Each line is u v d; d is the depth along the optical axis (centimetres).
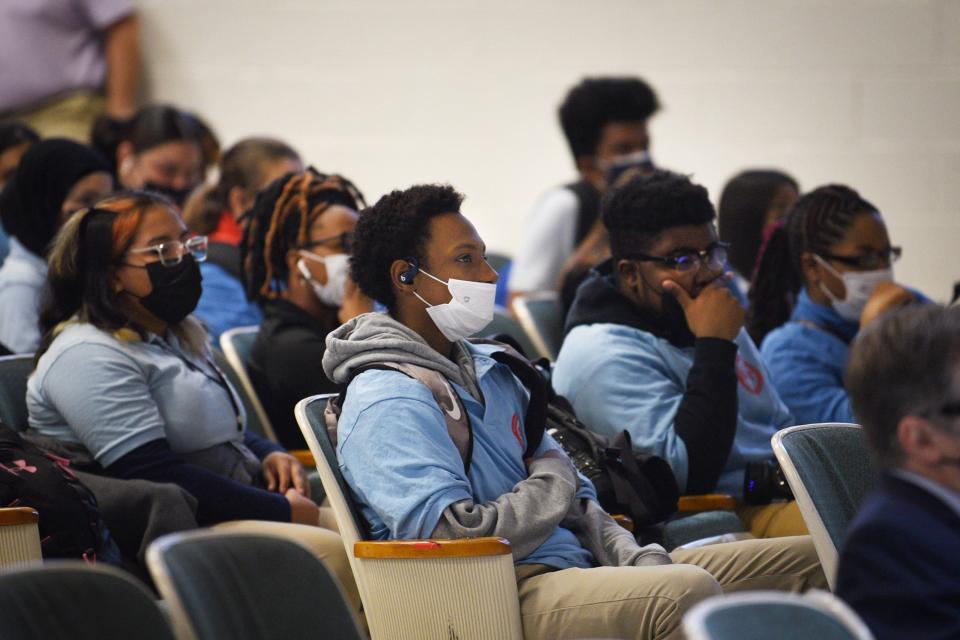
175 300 940
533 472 797
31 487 815
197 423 946
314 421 781
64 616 501
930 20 1853
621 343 984
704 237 980
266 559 564
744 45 1902
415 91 1969
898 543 503
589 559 807
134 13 1955
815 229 1132
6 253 1377
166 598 516
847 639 473
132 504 856
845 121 1884
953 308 534
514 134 1955
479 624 728
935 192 1864
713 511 928
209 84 1989
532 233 1625
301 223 1130
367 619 756
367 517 769
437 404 772
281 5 1977
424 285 807
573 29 1934
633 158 1598
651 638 718
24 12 1895
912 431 523
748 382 1039
